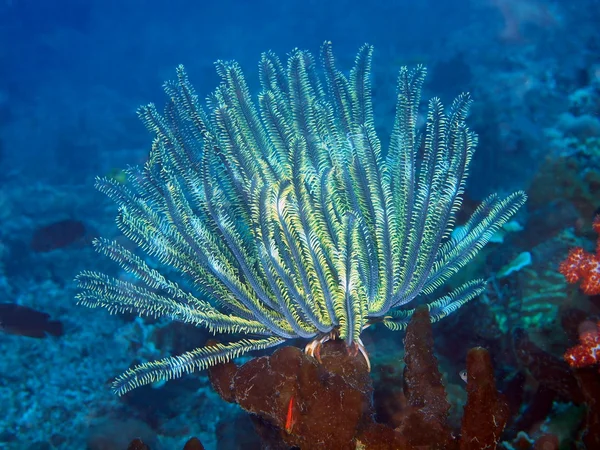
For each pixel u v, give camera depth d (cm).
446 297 39
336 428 32
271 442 40
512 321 40
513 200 37
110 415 56
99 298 38
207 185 33
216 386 37
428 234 37
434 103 35
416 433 33
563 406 36
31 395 58
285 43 285
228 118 35
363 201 36
